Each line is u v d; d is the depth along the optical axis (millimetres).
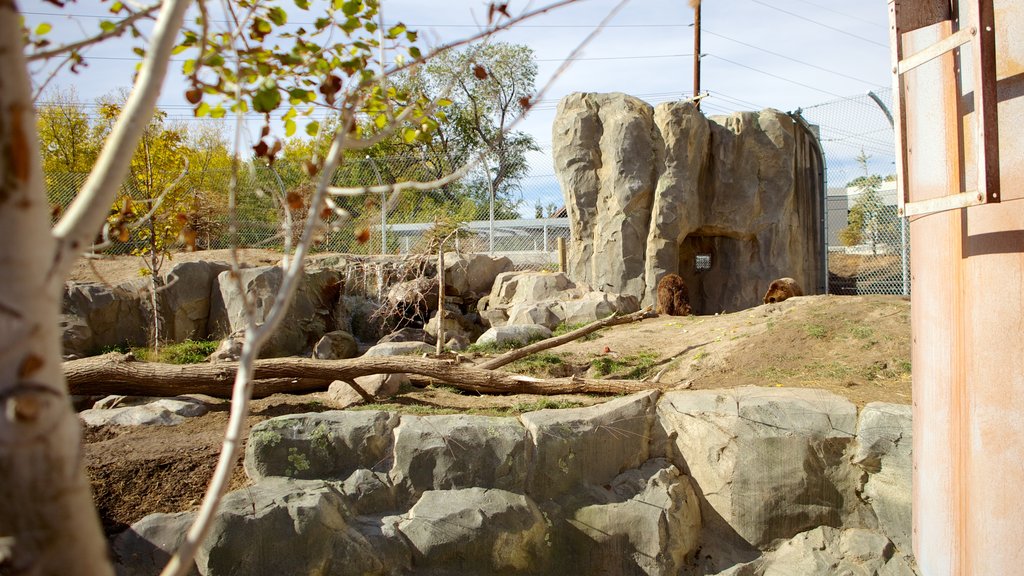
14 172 1485
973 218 3693
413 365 8555
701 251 16844
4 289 1483
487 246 18469
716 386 8594
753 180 15984
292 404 8492
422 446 6957
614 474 7488
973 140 3652
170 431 7613
